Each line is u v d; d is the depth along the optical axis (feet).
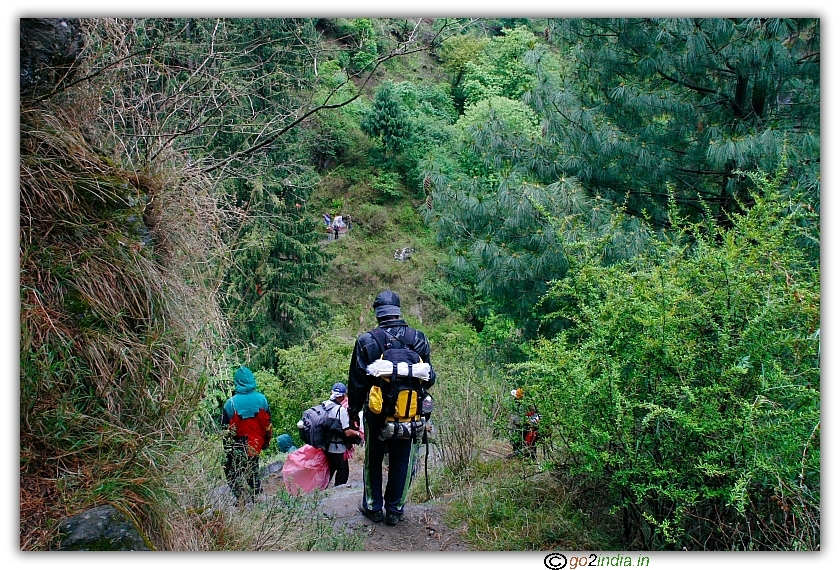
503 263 32.45
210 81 16.74
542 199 30.63
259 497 16.01
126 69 14.87
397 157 102.37
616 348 12.94
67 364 10.17
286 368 43.45
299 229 52.29
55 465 9.57
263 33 21.72
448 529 15.14
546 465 14.05
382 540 14.61
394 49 19.63
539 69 35.76
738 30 29.81
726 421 11.15
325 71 30.14
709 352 12.33
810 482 10.93
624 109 33.55
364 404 15.15
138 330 11.47
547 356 13.70
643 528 12.68
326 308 58.44
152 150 13.80
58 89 12.47
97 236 11.37
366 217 96.07
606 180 33.65
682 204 33.30
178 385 11.33
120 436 10.18
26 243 10.53
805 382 11.34
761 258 13.17
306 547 13.10
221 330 13.50
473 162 91.61
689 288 13.12
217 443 13.46
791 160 27.32
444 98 108.27
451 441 20.17
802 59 29.76
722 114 32.35
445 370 25.71
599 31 33.27
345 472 19.02
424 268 89.86
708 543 12.08
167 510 10.40
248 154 17.80
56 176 11.30
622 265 16.62
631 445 12.11
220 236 14.89
